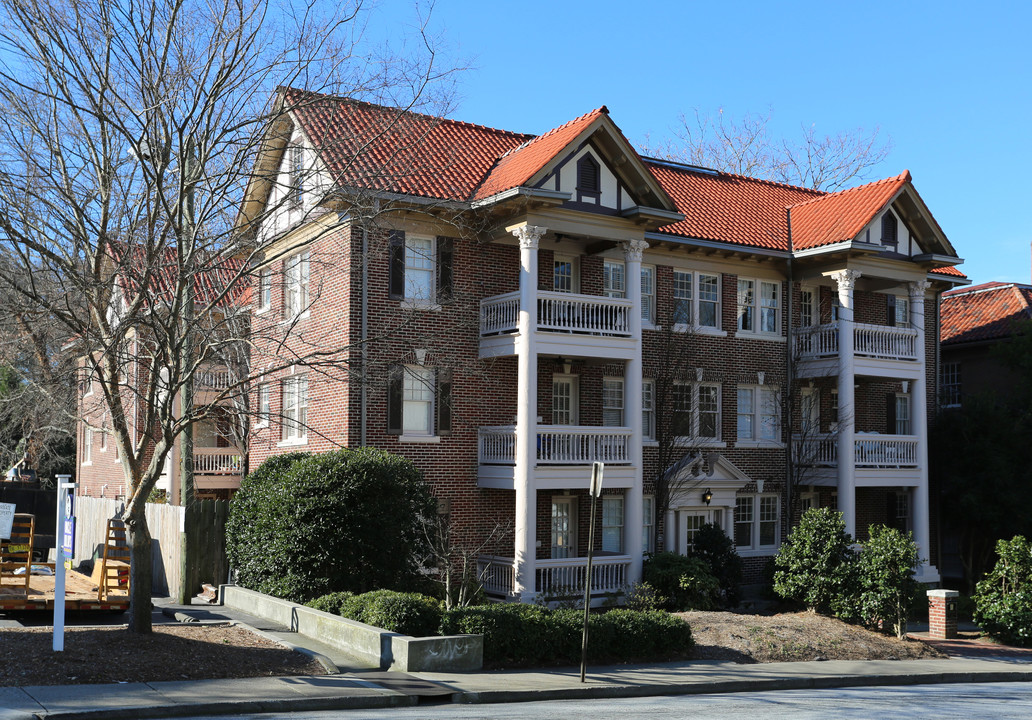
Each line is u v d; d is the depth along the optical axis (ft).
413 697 45.85
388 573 71.15
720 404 100.73
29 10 50.21
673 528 94.89
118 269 50.85
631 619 61.16
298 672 49.39
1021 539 80.84
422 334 78.33
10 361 56.34
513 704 46.55
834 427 106.32
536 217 83.76
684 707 46.26
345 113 80.74
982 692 57.36
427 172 86.33
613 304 87.76
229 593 74.23
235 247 56.70
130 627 53.11
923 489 104.22
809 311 108.47
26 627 58.13
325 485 69.87
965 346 125.39
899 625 74.69
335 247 83.46
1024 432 107.55
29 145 52.44
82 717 38.42
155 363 52.01
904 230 105.19
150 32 51.85
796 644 66.69
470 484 86.63
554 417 92.68
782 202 114.73
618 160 87.76
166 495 107.55
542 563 81.76
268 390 94.79
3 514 49.75
